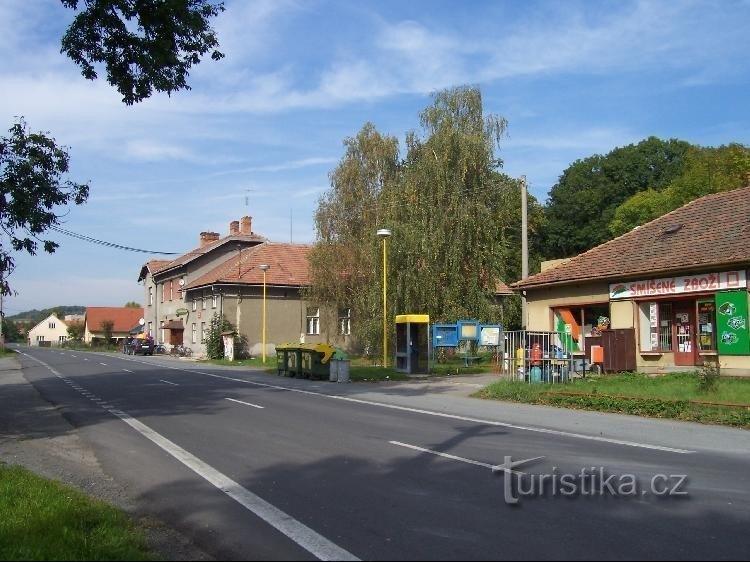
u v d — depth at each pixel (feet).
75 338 394.32
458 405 54.19
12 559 17.37
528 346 65.41
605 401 49.34
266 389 70.03
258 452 33.01
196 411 50.26
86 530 20.25
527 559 17.34
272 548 18.76
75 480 28.17
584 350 78.54
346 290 126.93
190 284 176.35
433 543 18.75
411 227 98.94
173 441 36.70
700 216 77.82
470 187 101.96
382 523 20.74
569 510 21.95
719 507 22.33
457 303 99.81
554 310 86.48
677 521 20.70
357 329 117.80
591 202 187.32
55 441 37.65
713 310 67.26
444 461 30.25
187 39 39.65
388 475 27.43
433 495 24.04
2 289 41.29
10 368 117.70
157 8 38.09
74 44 39.01
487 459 30.68
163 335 207.00
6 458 32.99
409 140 107.34
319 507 22.75
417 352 90.99
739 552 17.85
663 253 73.61
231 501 23.91
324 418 45.98
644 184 184.96
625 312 75.56
